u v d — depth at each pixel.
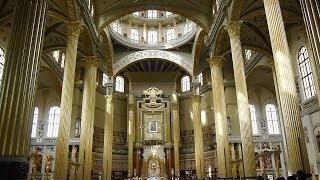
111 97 29.05
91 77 20.73
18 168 8.23
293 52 21.44
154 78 35.94
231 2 16.45
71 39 16.50
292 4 17.77
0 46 19.81
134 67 34.56
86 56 21.12
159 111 33.66
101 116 31.50
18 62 9.10
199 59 29.20
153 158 31.22
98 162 29.61
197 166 26.72
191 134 32.69
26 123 8.91
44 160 26.72
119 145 32.50
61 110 14.91
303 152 9.73
